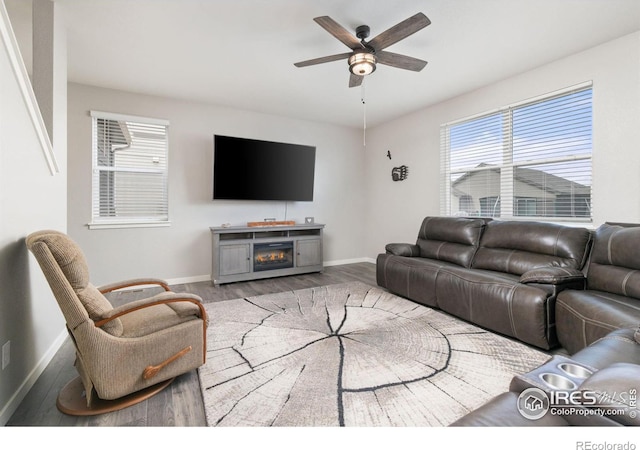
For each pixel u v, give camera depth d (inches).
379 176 213.0
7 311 58.2
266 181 178.9
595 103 108.3
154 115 155.2
